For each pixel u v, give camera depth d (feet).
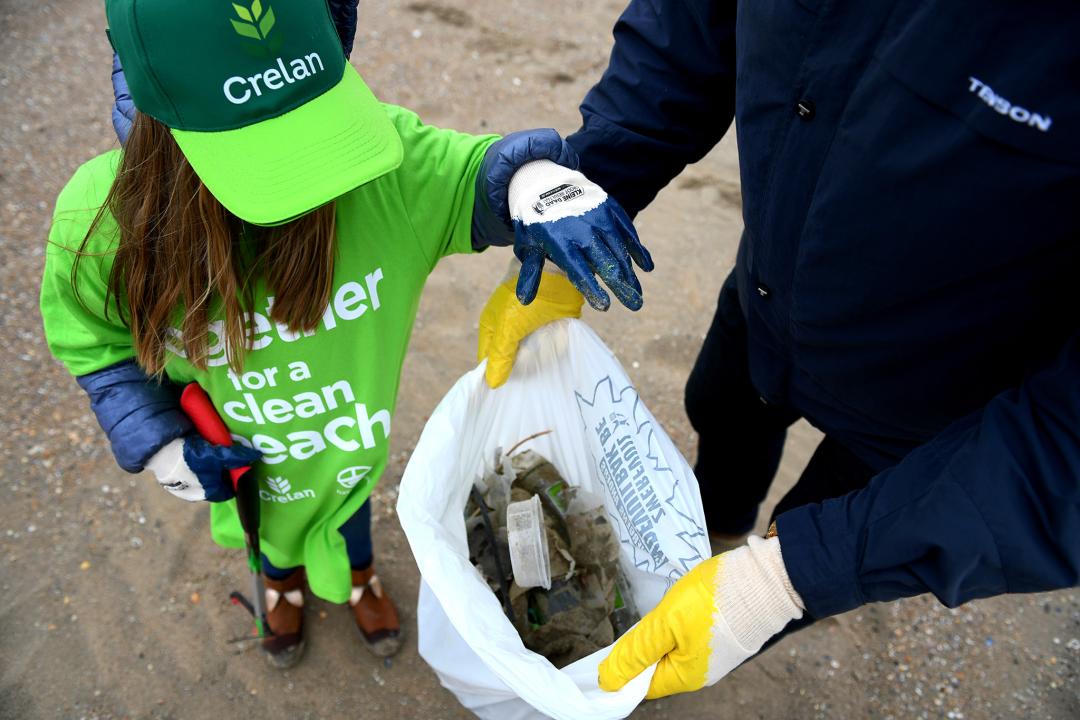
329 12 3.67
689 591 3.73
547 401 5.13
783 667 6.91
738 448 6.20
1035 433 3.04
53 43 10.72
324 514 5.31
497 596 4.93
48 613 6.64
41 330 8.16
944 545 3.14
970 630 7.20
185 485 4.40
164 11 3.17
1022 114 2.87
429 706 6.57
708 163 10.62
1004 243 3.21
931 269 3.44
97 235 3.79
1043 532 3.01
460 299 8.99
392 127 3.88
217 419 4.46
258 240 3.86
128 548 7.01
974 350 3.63
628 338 8.86
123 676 6.44
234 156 3.47
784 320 4.41
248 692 6.48
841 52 3.28
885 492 3.41
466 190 4.34
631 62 4.50
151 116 3.45
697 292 9.32
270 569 6.36
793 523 3.60
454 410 4.59
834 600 3.51
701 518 4.40
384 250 4.27
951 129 3.06
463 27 11.75
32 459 7.36
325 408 4.63
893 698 6.84
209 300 3.99
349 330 4.40
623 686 3.92
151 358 4.15
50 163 9.45
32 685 6.32
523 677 3.84
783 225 3.95
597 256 3.85
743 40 3.79
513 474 5.25
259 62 3.36
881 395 4.10
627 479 4.82
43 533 7.01
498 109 10.75
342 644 6.78
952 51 2.92
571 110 10.92
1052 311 3.37
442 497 4.51
